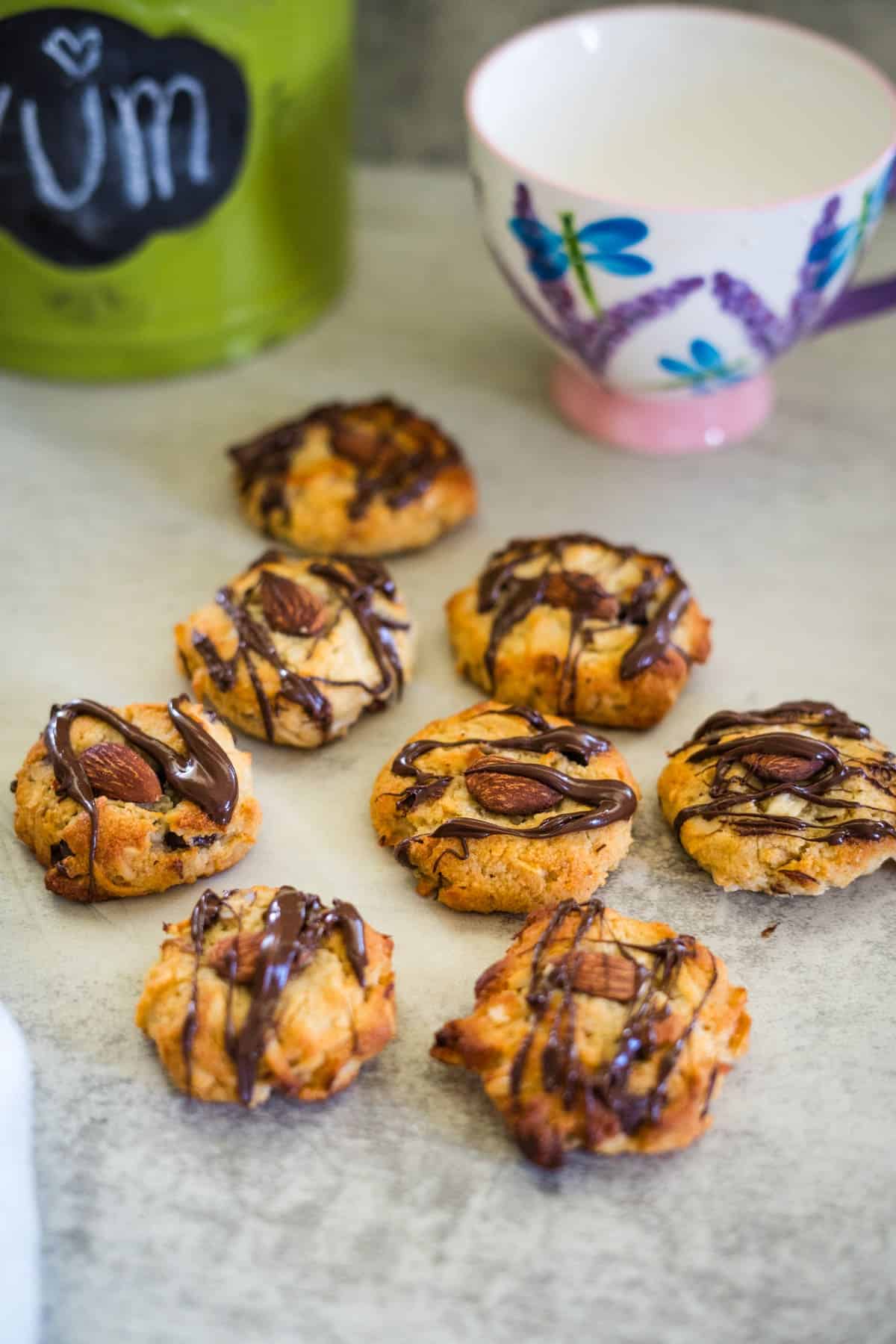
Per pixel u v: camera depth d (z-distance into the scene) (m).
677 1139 0.38
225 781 0.43
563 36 0.53
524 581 0.49
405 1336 0.36
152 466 0.55
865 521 0.53
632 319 0.50
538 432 0.56
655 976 0.40
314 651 0.47
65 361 0.56
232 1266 0.37
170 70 0.50
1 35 0.48
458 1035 0.39
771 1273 0.37
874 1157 0.39
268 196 0.55
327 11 0.53
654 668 0.47
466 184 0.66
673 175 0.55
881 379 0.59
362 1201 0.38
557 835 0.43
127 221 0.53
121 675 0.48
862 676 0.49
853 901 0.44
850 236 0.49
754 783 0.44
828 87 0.52
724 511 0.54
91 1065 0.40
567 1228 0.38
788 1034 0.41
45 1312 0.36
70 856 0.43
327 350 0.59
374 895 0.44
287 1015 0.39
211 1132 0.39
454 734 0.45
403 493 0.51
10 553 0.52
